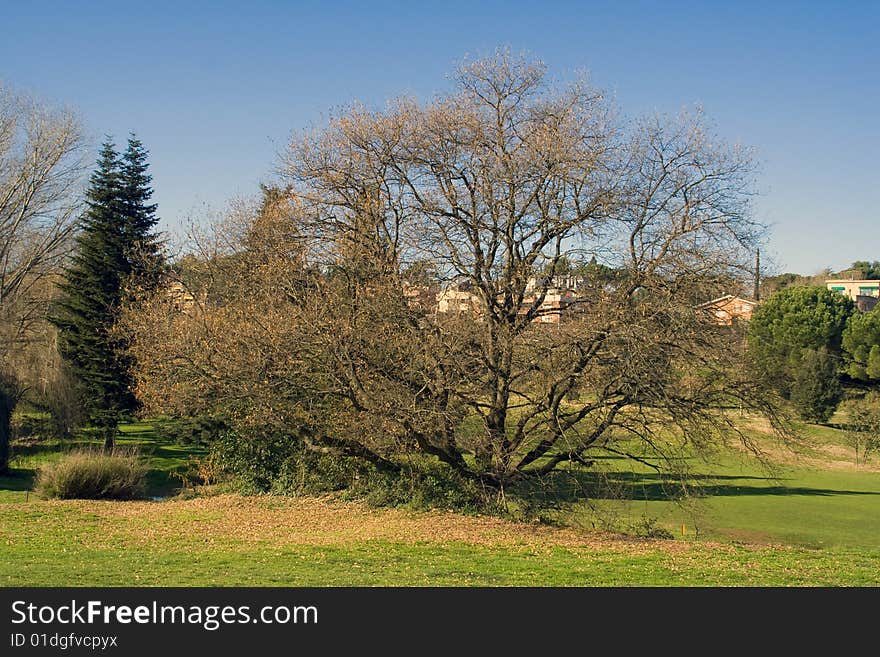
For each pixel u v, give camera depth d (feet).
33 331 140.15
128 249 127.13
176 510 75.41
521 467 73.77
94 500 83.51
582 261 68.59
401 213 73.61
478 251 69.97
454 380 67.41
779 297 222.48
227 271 92.02
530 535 63.67
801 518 101.09
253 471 88.79
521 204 69.77
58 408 121.19
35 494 86.99
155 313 88.94
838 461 158.92
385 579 42.57
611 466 73.36
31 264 146.82
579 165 65.87
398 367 70.74
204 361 75.41
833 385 172.04
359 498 81.56
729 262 64.49
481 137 69.67
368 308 68.39
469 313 69.15
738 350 66.54
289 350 71.15
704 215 65.41
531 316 71.00
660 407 65.82
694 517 73.46
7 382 116.26
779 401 68.54
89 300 128.57
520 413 70.28
